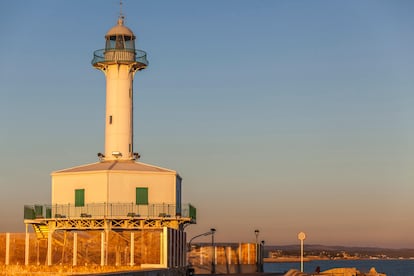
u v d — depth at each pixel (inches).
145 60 3710.6
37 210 3425.2
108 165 3449.8
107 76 3663.9
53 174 3442.4
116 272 2169.0
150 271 2506.2
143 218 3344.0
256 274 4288.9
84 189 3380.9
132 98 3683.6
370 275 4682.6
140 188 3371.1
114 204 3344.0
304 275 3695.9
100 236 3319.4
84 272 3043.8
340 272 4252.0
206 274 4311.0
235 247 4702.3
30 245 3378.4
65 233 3385.8
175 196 3415.4
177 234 3262.8
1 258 3353.8
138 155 3644.2
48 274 2999.5
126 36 3676.2
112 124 3622.0
